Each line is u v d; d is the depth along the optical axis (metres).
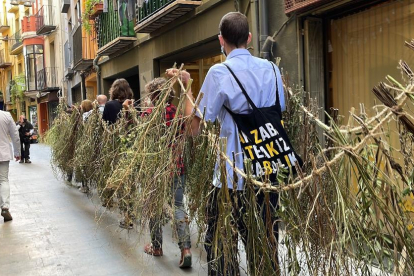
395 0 3.74
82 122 5.60
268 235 1.90
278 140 2.04
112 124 4.25
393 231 1.69
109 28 9.87
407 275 1.68
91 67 13.20
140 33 8.37
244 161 1.85
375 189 1.67
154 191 2.38
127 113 3.89
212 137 1.93
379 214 1.70
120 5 8.93
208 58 7.61
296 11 4.35
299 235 1.79
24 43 24.59
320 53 4.51
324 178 1.79
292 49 4.50
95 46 12.01
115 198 3.46
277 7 4.66
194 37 6.52
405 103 1.69
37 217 5.25
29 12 28.59
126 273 3.41
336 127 1.78
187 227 2.78
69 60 17.25
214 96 2.04
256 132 2.02
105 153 4.20
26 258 3.82
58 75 21.02
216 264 2.02
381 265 1.73
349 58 4.29
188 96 2.24
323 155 1.73
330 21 4.48
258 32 4.91
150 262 3.60
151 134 2.59
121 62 10.02
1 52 33.72
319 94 4.52
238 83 2.04
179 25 6.97
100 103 6.09
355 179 1.78
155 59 8.09
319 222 1.74
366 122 1.70
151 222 2.75
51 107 23.27
